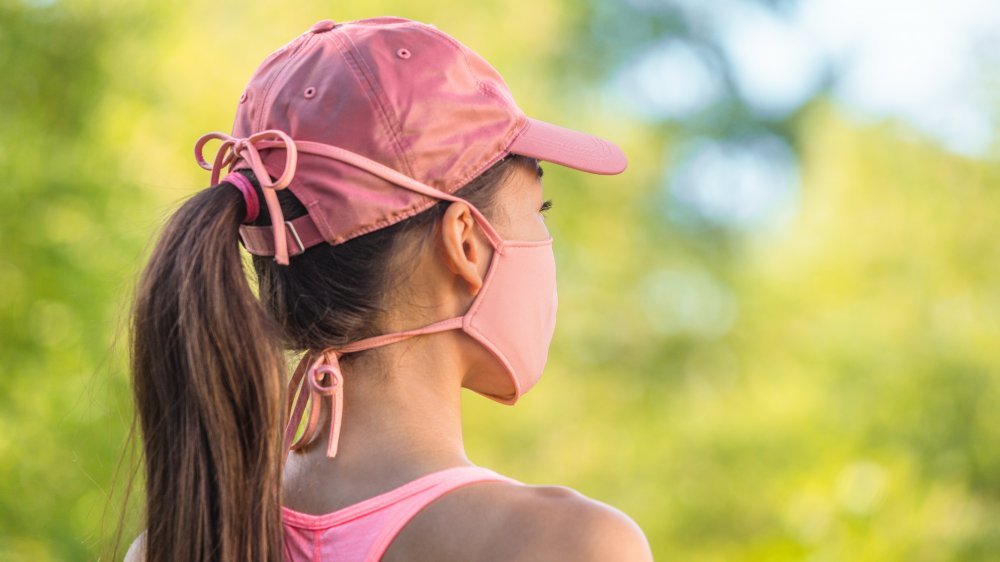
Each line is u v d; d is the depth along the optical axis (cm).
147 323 177
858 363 1033
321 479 183
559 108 1639
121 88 740
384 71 180
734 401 1441
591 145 199
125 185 707
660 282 1783
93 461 636
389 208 177
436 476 173
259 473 171
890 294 1030
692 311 1742
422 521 170
